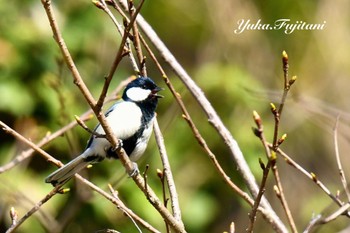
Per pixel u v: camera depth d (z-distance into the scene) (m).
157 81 14.02
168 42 14.91
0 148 11.28
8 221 10.75
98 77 12.38
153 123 7.22
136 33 7.11
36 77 11.59
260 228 13.24
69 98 11.41
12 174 11.01
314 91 14.66
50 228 10.02
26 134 11.12
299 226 13.80
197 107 12.09
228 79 12.52
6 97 11.31
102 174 11.30
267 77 14.38
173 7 15.08
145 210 11.34
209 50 14.45
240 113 12.43
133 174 6.09
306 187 14.27
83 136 11.20
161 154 6.88
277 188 5.90
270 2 14.81
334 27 14.93
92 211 11.27
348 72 14.84
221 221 13.10
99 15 12.54
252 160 12.19
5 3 12.05
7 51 11.67
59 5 12.40
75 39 12.20
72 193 11.17
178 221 6.22
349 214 6.37
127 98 7.84
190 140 12.05
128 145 7.60
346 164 14.45
